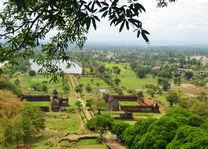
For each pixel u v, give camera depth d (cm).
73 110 13450
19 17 1151
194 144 5025
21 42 1209
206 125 6259
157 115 13388
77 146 8262
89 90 18350
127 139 7300
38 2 1142
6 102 9638
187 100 13975
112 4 926
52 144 8325
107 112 13400
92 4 935
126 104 15175
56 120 11675
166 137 6122
